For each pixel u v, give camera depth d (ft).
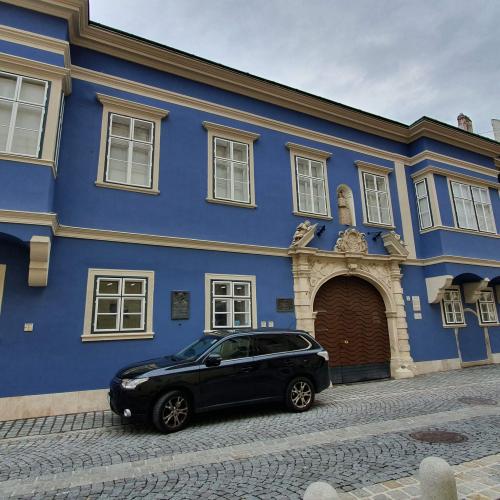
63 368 25.21
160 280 29.84
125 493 13.26
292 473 14.64
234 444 18.25
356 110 43.55
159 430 20.39
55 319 25.58
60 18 27.91
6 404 23.36
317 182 40.86
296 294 35.91
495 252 47.98
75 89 30.01
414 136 47.91
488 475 14.10
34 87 25.77
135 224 29.91
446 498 10.10
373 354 39.50
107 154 30.09
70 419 23.53
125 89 31.99
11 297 24.66
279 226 36.83
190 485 13.78
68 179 28.17
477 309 48.78
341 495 12.69
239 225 34.65
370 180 44.70
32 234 23.41
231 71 36.24
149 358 28.02
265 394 23.61
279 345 25.46
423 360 41.75
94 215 28.53
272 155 38.29
